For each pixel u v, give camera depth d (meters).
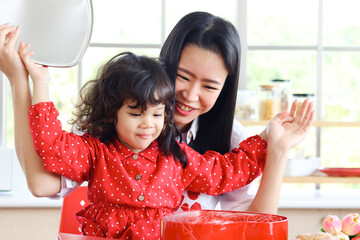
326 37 5.39
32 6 1.20
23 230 2.82
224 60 1.40
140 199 1.30
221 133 1.55
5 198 2.84
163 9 3.20
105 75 1.30
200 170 1.38
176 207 1.38
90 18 1.21
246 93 3.00
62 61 1.22
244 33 3.21
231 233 0.95
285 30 5.46
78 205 1.70
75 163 1.26
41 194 1.26
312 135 4.42
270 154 1.37
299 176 2.91
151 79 1.27
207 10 3.65
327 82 5.45
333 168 2.99
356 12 4.96
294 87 5.47
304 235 1.02
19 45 1.20
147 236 1.29
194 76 1.40
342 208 2.85
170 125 1.35
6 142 3.21
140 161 1.33
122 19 3.56
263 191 1.37
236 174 1.40
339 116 3.09
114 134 1.34
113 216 1.30
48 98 1.22
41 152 1.21
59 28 1.21
